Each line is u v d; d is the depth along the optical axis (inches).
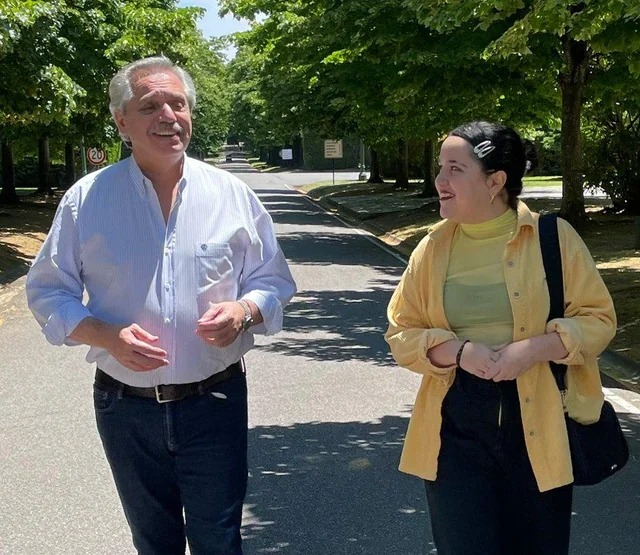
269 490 208.4
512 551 118.4
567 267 112.0
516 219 115.5
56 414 274.5
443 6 370.9
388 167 2181.3
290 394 295.9
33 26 595.5
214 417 122.4
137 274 120.0
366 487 209.8
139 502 126.9
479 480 114.3
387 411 274.8
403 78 633.0
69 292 121.8
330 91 1026.7
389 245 833.5
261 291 125.2
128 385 121.2
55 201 1326.3
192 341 120.5
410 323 119.3
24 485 212.4
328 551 175.5
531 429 111.3
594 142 922.1
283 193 1846.7
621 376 323.9
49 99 644.7
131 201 121.0
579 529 185.0
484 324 113.3
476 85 639.8
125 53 783.7
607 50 387.5
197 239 121.7
